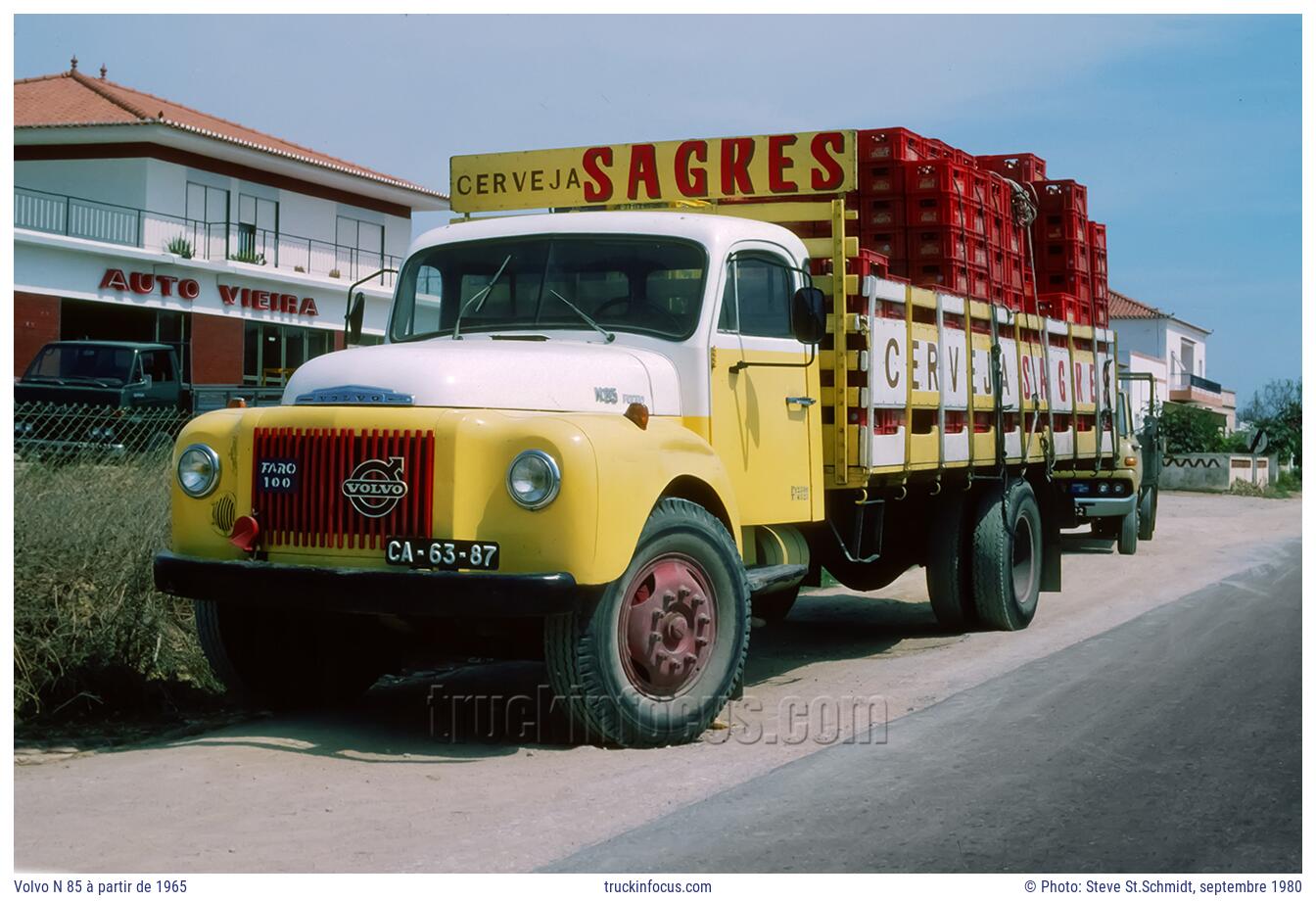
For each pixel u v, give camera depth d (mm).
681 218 7148
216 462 6293
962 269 9523
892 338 8164
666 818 5117
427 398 5941
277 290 38375
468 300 7414
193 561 6141
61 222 33188
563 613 5688
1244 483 39156
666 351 6867
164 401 20500
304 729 6664
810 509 7617
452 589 5625
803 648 9555
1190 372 72562
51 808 5172
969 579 9906
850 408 7844
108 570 7816
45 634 7371
